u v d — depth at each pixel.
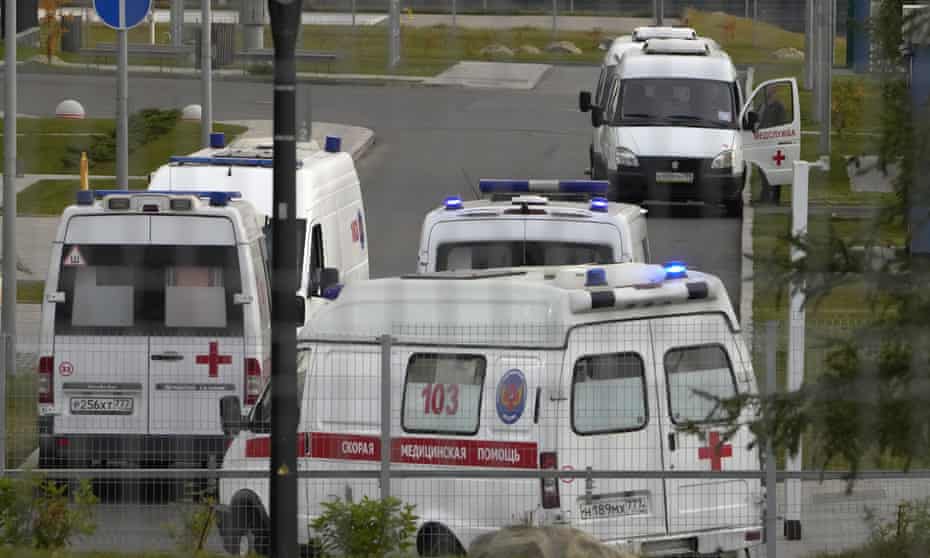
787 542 39.06
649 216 93.75
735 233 87.81
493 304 36.16
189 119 125.50
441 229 46.75
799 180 44.44
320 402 37.47
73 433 47.12
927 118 24.20
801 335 36.81
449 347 36.44
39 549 36.50
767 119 94.94
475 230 46.59
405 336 36.84
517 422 35.66
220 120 127.19
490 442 35.91
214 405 47.28
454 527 36.06
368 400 37.19
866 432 24.75
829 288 24.94
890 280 24.64
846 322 36.78
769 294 25.41
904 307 24.52
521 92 149.88
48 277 47.31
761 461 36.06
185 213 47.44
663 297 36.03
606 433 35.56
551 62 173.62
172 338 47.25
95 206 47.38
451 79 154.88
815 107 134.38
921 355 24.48
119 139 65.62
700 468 36.03
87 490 38.12
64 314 47.25
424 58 173.75
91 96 139.62
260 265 48.62
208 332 47.34
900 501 38.34
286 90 32.44
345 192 59.12
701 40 105.50
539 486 35.41
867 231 24.86
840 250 24.89
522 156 114.50
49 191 100.00
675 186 93.69
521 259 46.50
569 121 132.00
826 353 25.22
